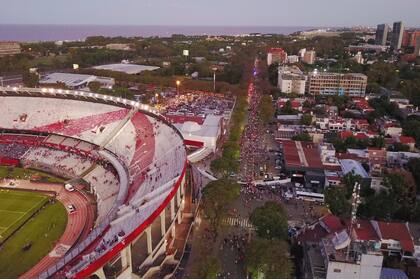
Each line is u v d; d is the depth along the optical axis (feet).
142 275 270.87
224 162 454.81
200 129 602.03
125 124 538.88
